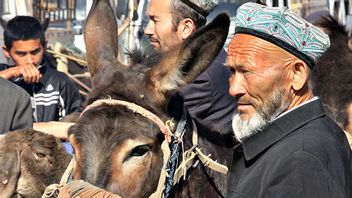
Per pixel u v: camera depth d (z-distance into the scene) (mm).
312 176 4992
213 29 5906
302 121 5367
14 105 8508
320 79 8492
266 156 5340
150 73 6211
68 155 7789
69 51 14578
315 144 5141
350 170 5375
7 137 7695
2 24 13461
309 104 5422
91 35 6859
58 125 8062
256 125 5406
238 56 5422
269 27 5344
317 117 5402
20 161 7590
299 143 5180
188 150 6363
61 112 10812
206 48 6012
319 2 15914
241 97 5465
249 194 5277
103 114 5938
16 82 10609
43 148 7645
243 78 5445
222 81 7160
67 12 14992
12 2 13695
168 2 7523
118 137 5832
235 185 5699
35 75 10398
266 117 5398
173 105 6285
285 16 5352
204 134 6680
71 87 10938
